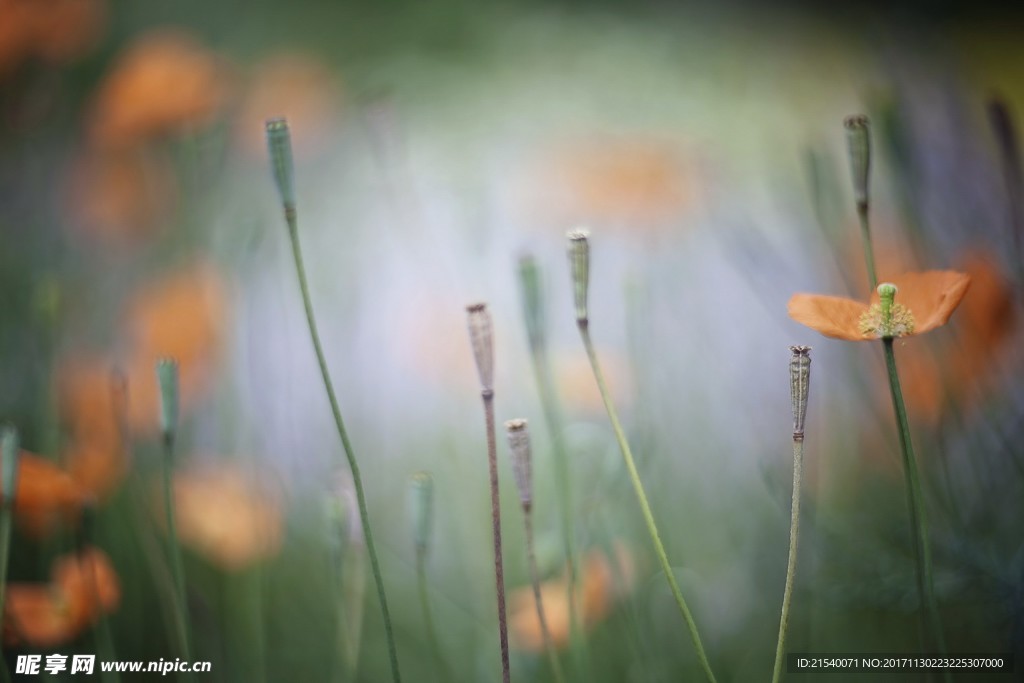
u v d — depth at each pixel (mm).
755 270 1415
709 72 2678
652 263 1542
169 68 1429
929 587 939
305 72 2004
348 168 2078
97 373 1140
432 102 2584
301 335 1585
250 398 1424
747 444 1340
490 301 1503
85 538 1013
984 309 1074
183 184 1537
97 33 2125
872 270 948
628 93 2562
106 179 1668
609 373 1175
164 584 1093
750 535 1190
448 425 1356
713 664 1104
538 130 2348
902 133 1120
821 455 1298
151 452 1269
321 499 1231
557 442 1000
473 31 2967
